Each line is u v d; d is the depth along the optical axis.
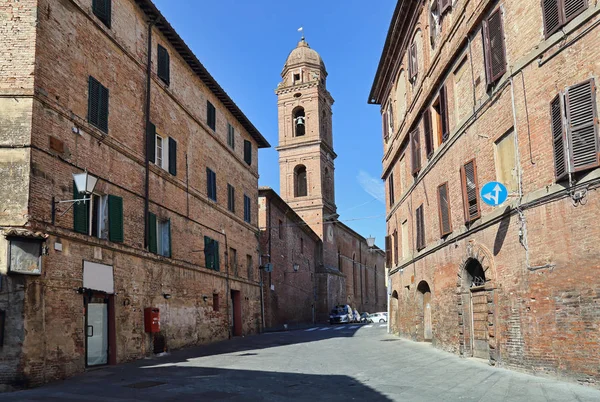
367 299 88.12
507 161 13.98
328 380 12.65
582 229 10.96
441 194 18.78
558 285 11.55
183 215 23.09
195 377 13.34
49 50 14.40
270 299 42.56
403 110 26.45
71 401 10.09
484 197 12.88
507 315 13.59
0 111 13.39
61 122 14.73
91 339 15.62
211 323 25.64
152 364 16.47
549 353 11.79
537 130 12.38
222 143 29.06
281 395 10.59
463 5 16.48
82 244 15.16
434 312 20.28
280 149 66.00
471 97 16.22
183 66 24.42
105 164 16.95
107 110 17.25
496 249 14.30
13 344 12.41
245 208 33.00
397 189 28.92
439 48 19.00
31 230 13.02
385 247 33.00
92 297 15.78
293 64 67.44
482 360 15.34
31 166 13.27
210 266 25.83
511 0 13.55
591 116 10.84
